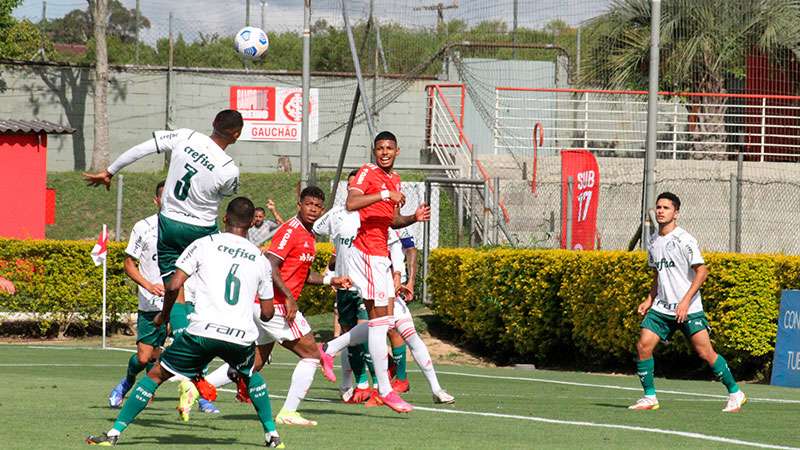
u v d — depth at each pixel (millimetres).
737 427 14070
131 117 56188
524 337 27734
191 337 11219
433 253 32156
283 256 14570
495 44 51781
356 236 15328
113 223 50438
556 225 41125
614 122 48531
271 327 13922
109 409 14828
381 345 15031
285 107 56781
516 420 14383
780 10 47531
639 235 26875
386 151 15414
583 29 51188
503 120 52938
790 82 49750
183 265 11297
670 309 16438
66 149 55812
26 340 32156
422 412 15336
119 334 33344
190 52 63438
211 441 11828
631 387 21078
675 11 47688
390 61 57562
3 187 37844
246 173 54875
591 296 25828
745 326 22828
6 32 63938
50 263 32156
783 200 43312
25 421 13109
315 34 66250
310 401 17031
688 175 44750
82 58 65125
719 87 48875
